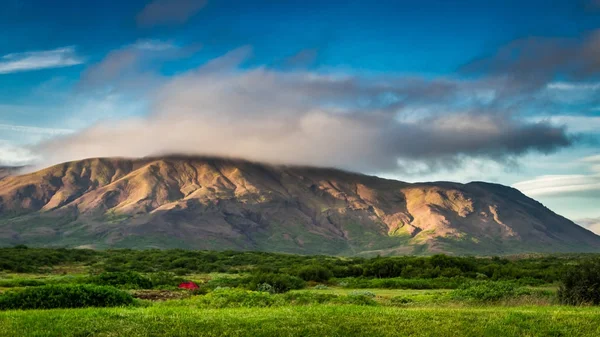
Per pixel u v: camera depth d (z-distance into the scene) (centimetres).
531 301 2622
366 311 1939
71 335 1580
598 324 1770
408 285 5172
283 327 1670
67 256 9306
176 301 2725
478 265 7038
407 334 1648
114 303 2388
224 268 8488
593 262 2625
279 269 7256
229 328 1653
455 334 1653
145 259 9631
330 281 5775
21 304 2206
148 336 1583
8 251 9062
